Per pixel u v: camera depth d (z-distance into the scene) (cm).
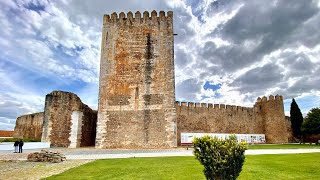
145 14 2722
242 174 951
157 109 2470
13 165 1239
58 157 1379
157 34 2667
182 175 934
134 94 2519
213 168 656
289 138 4806
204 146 684
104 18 2744
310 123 4097
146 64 2589
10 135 5497
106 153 1850
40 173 1004
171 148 2345
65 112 2698
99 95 2533
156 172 992
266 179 870
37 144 2480
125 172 998
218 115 4000
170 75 2545
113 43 2661
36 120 3822
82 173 984
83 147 2662
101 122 2466
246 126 4344
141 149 2273
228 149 662
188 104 3716
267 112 4584
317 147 2703
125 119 2459
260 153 1794
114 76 2570
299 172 989
